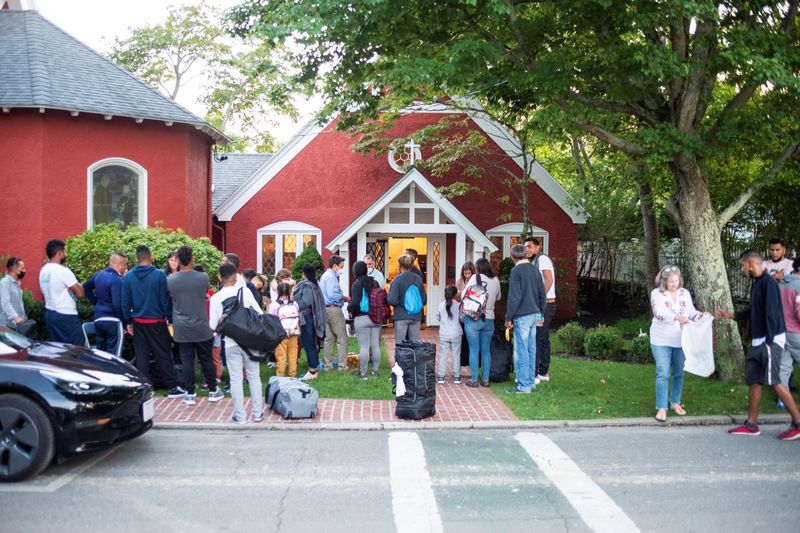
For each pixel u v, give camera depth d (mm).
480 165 18594
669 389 9555
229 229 18000
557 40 10391
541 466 6340
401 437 7402
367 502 5371
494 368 10156
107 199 13516
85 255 11094
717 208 14484
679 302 8008
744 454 6711
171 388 9055
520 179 17281
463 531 4797
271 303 10477
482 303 9625
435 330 16922
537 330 10258
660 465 6359
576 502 5379
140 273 8836
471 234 15820
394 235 17406
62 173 12812
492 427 7848
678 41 10062
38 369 5941
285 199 18062
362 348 10398
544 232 18875
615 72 9703
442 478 5980
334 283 11125
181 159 14375
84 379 6020
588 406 8641
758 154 11586
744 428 7535
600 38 9797
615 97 10094
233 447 6945
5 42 13516
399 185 15586
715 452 6789
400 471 6172
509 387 9844
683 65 8875
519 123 18109
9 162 12508
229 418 8008
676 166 10375
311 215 18094
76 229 12977
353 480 5910
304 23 8672
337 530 4809
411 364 8047
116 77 14125
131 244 11352
